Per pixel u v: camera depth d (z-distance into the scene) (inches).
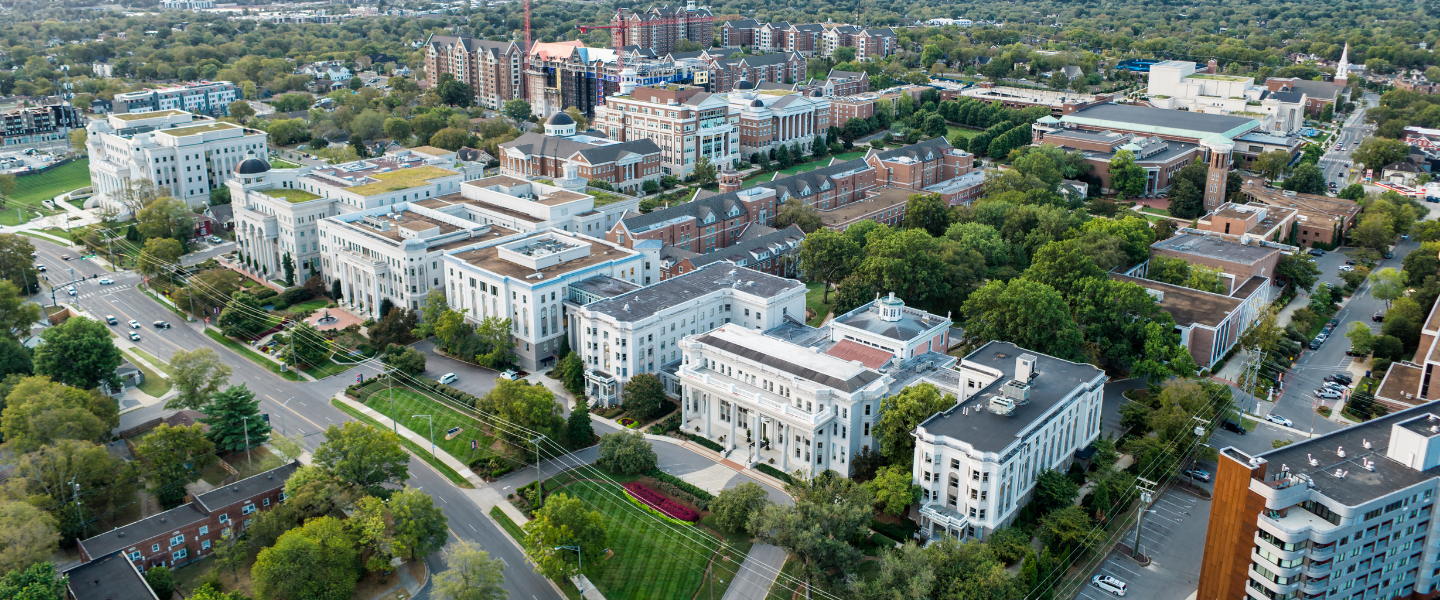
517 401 7175.2
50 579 5118.1
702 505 6663.4
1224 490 5334.6
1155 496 6752.0
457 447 7504.9
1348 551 5123.0
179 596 5753.0
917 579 5300.2
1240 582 5354.3
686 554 6186.0
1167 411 7283.5
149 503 6717.5
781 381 7209.6
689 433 7667.3
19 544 5388.8
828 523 5753.0
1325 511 5093.5
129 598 5354.3
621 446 7066.9
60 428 6638.8
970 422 6328.7
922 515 6259.8
